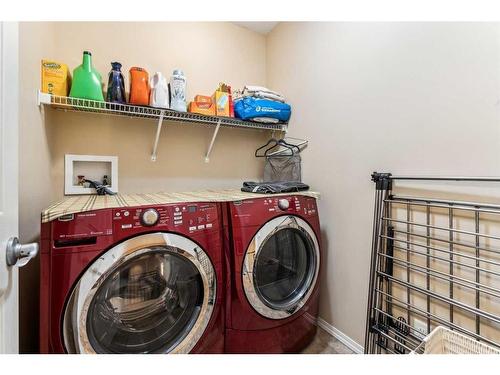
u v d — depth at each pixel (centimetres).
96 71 145
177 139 194
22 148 103
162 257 107
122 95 149
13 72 70
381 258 131
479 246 98
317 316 160
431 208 113
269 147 229
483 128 96
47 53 140
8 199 66
